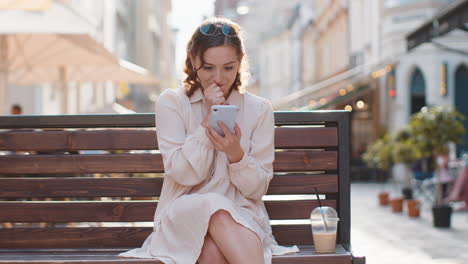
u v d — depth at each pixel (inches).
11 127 134.0
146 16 1547.7
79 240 133.4
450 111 389.1
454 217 412.5
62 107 538.6
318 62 1266.0
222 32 112.4
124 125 134.1
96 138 134.8
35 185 134.9
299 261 112.7
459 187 450.3
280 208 134.2
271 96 1758.1
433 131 382.0
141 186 134.2
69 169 135.0
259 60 1962.4
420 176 527.2
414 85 775.1
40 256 119.1
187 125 119.5
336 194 137.1
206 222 102.7
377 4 834.2
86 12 734.5
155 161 134.3
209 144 111.7
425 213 443.8
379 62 775.1
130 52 1462.8
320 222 117.1
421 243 300.2
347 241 133.6
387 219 407.5
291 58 1519.4
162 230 111.7
